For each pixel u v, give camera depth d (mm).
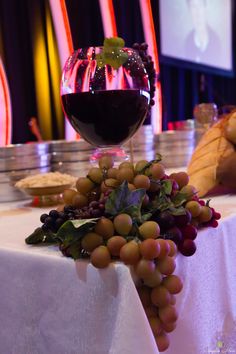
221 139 926
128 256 490
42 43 2922
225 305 687
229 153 897
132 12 3477
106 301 515
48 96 2986
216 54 4684
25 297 584
